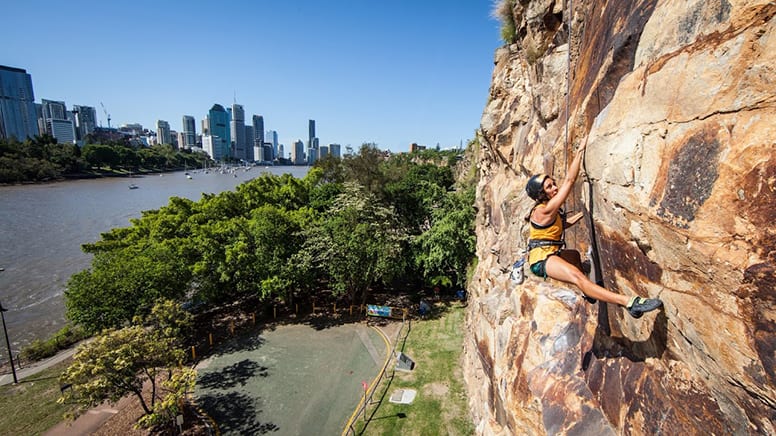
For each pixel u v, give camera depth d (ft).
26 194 279.69
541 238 15.10
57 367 75.05
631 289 14.21
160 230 95.66
